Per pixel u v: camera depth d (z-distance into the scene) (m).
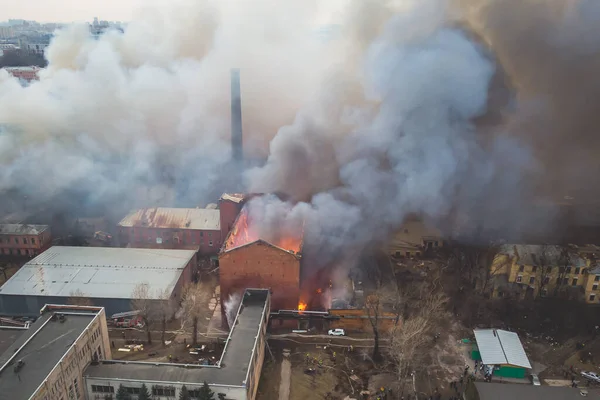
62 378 38.34
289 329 56.38
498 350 50.03
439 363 51.00
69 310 47.34
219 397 40.06
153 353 51.88
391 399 45.62
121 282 60.19
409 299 61.75
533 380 47.88
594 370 50.50
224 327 57.34
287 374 49.16
